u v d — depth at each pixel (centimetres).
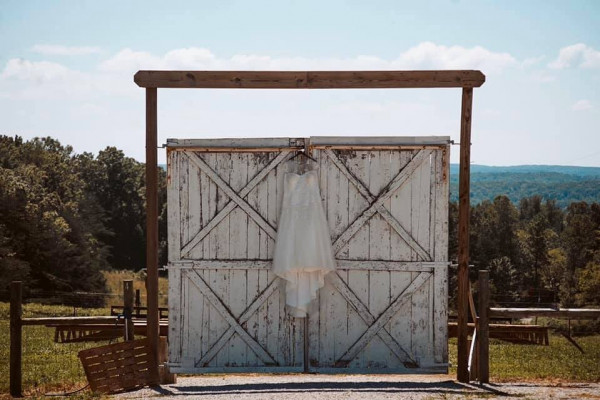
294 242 1042
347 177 1065
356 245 1069
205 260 1073
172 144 1070
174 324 1075
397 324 1070
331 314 1073
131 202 9025
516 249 8800
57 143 9494
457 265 1069
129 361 1064
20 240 5403
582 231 8469
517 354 1758
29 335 2033
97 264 6122
